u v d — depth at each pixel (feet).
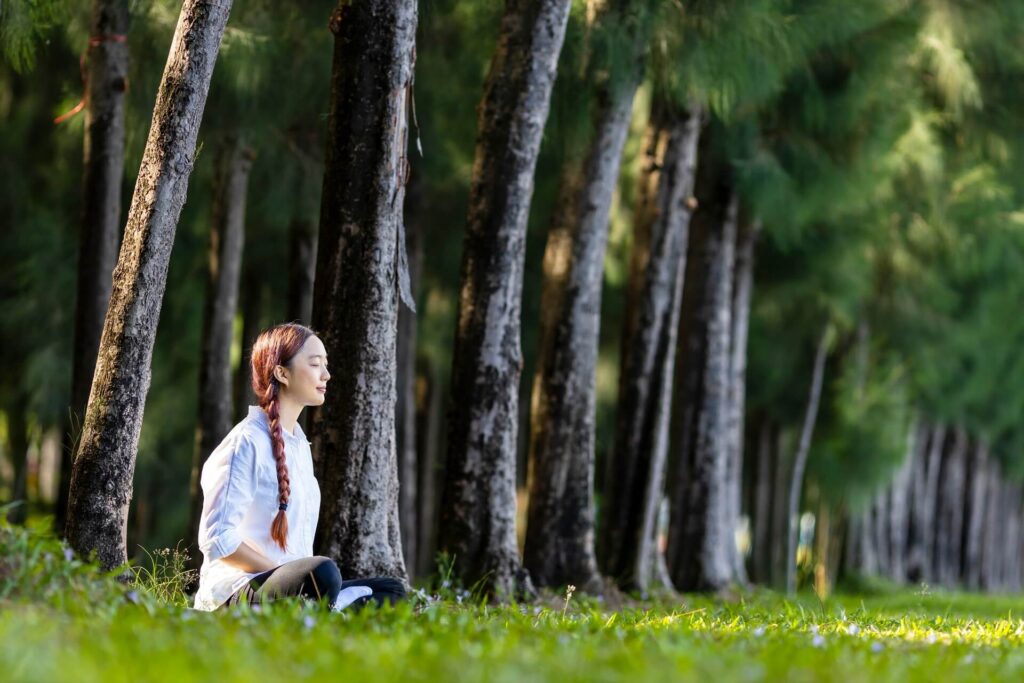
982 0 72.02
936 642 21.68
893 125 63.05
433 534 79.77
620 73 44.70
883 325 86.69
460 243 65.41
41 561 18.71
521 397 77.15
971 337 90.84
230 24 45.32
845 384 87.86
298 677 13.12
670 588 54.44
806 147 60.34
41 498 80.12
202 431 54.80
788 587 82.58
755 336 83.66
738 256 69.56
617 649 17.08
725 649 18.43
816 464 88.07
